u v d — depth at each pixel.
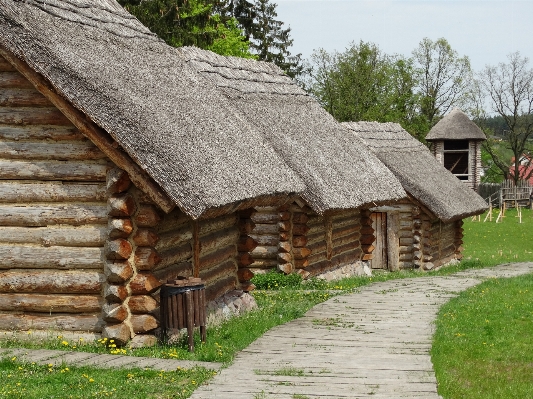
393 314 14.34
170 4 33.94
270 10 55.62
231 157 12.45
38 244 10.98
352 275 22.89
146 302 10.88
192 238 12.82
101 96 10.45
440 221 29.06
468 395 9.10
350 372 9.67
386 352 10.93
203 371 9.58
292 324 13.22
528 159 73.06
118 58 12.05
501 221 47.75
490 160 77.12
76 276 10.91
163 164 10.34
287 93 20.83
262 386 8.96
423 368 9.91
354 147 22.19
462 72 64.81
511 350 11.48
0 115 10.98
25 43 10.37
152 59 13.41
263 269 19.09
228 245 14.69
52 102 10.66
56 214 10.94
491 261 30.56
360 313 14.45
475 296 17.09
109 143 10.50
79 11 12.62
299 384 9.07
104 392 8.50
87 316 10.98
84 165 10.89
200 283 11.03
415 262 27.16
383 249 27.66
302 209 19.02
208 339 11.52
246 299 14.69
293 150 17.88
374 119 52.84
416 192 25.81
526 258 32.03
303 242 19.05
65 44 10.95
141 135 10.38
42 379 9.01
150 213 10.90
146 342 10.87
